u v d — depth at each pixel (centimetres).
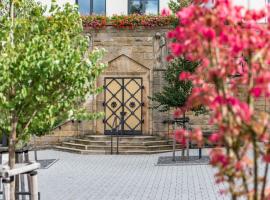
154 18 2623
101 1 2838
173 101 2064
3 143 1192
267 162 454
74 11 955
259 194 483
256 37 454
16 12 1050
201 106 1947
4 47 885
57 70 821
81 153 2411
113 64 2659
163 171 1805
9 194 843
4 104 819
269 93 434
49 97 858
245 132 445
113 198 1336
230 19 457
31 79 818
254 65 458
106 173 1781
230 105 445
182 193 1391
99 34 2655
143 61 2641
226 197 1327
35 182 934
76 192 1427
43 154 2395
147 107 2630
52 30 933
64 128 2622
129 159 2186
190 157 2125
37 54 804
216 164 459
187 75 488
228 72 459
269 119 445
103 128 2648
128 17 2630
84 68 850
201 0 486
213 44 453
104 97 2658
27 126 885
